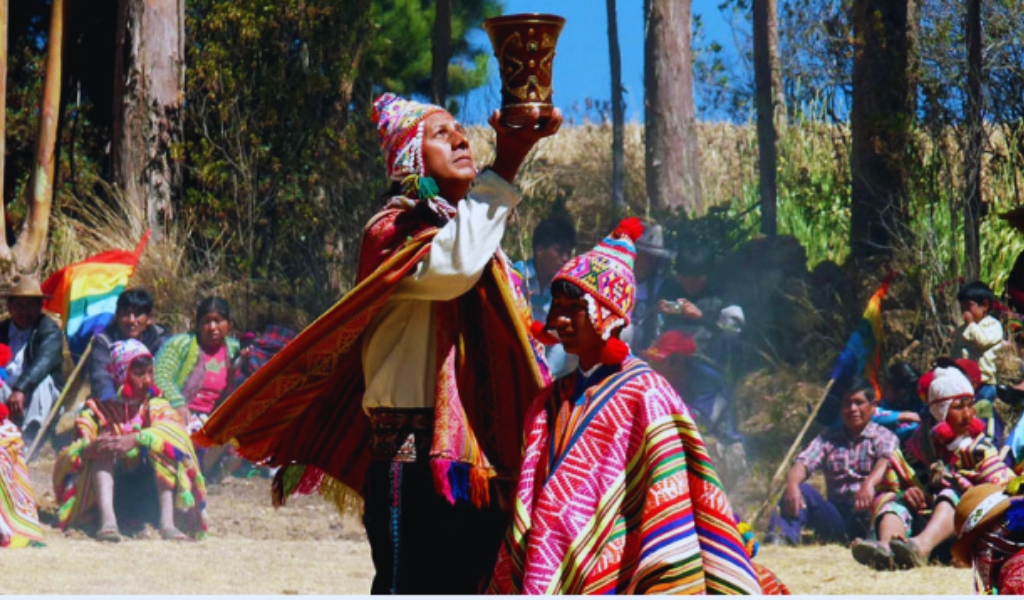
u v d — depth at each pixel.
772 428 20.61
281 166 29.97
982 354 19.05
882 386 18.86
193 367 19.28
